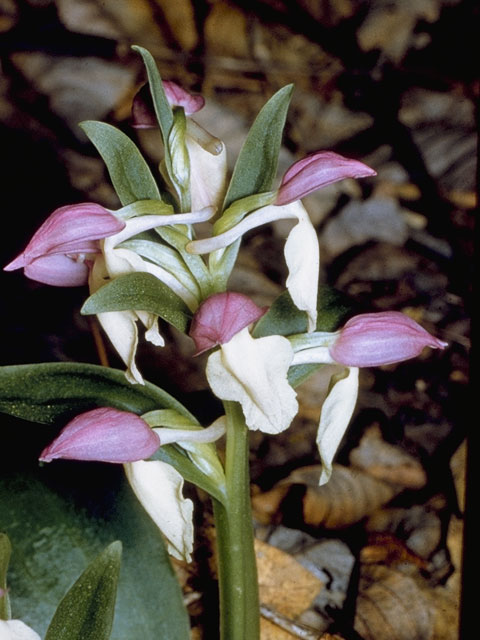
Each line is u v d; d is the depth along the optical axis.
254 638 0.21
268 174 0.19
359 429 0.32
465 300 0.38
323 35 0.53
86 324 0.36
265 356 0.18
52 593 0.20
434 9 0.53
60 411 0.20
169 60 0.50
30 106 0.46
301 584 0.26
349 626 0.26
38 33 0.49
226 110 0.47
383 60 0.52
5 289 0.38
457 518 0.28
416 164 0.45
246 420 0.18
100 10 0.50
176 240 0.19
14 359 0.34
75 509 0.21
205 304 0.18
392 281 0.39
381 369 0.34
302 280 0.18
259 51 0.52
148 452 0.18
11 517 0.21
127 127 0.45
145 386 0.21
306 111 0.49
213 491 0.19
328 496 0.29
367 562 0.27
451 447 0.31
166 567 0.21
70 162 0.44
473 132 0.47
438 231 0.42
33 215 0.41
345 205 0.43
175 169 0.19
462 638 0.21
